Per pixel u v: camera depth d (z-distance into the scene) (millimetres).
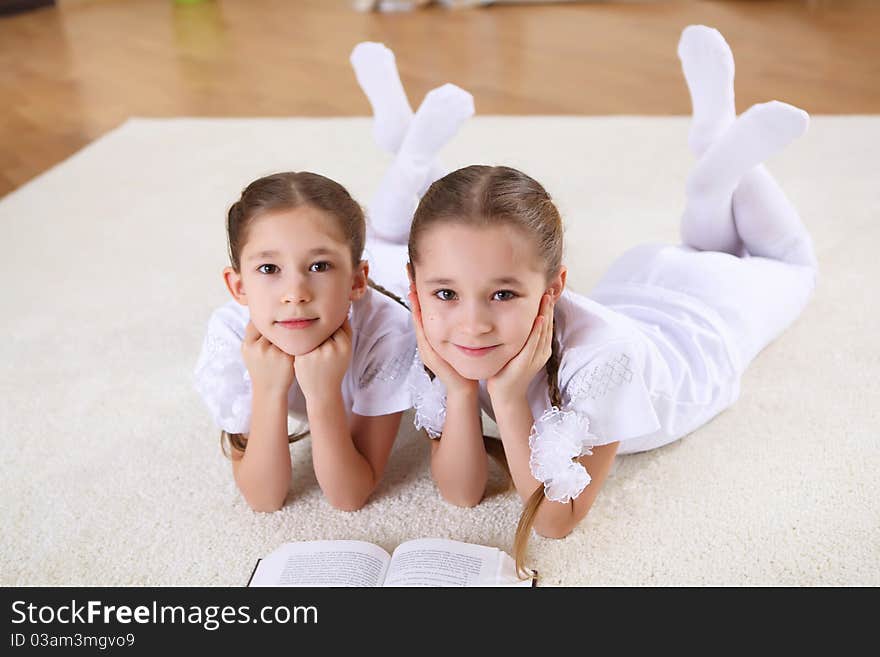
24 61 4062
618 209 2262
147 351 1754
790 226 1650
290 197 1120
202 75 3703
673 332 1424
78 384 1659
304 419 1429
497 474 1398
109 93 3523
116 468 1442
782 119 1479
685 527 1278
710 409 1439
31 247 2238
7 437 1522
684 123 2840
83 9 5035
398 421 1356
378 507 1344
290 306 1133
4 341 1812
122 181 2627
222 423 1308
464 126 2906
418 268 1096
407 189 1663
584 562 1229
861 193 2256
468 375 1127
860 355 1626
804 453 1402
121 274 2074
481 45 3891
